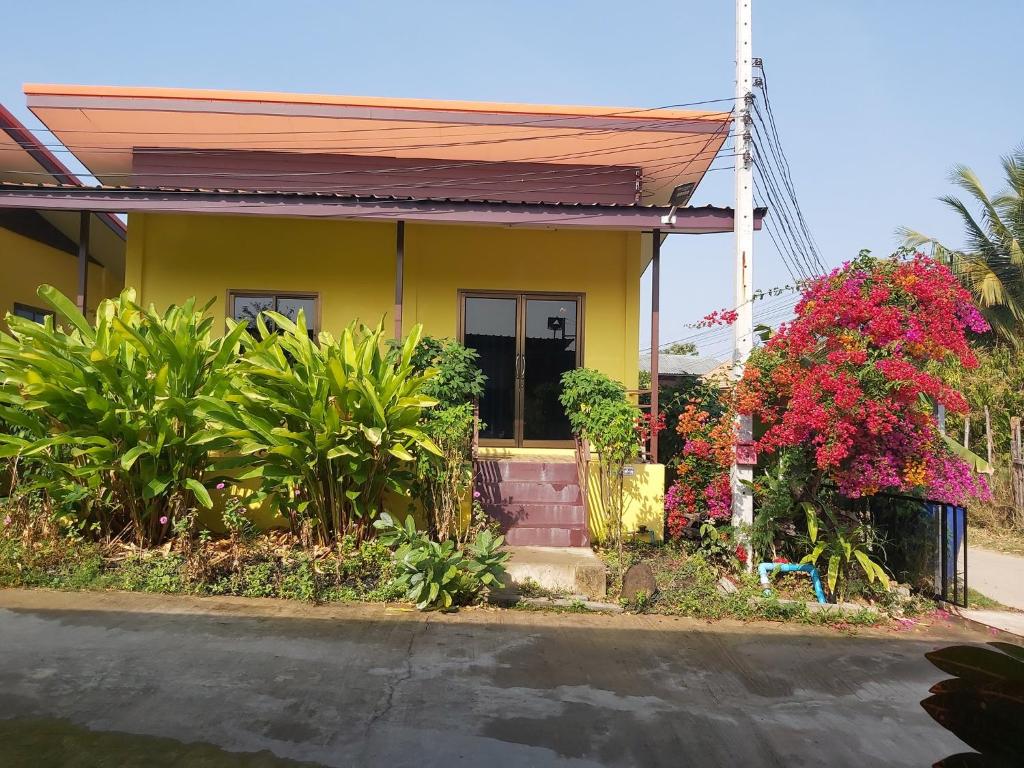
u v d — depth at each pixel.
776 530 7.35
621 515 7.55
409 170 10.22
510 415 10.19
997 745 1.36
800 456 6.88
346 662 4.80
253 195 8.38
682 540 8.37
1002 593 7.72
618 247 10.29
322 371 6.85
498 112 9.18
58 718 3.79
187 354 7.01
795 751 3.91
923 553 7.46
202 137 9.68
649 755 3.77
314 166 10.16
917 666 5.35
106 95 8.84
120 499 7.00
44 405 6.62
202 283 10.03
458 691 4.43
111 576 6.30
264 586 6.27
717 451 7.30
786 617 6.43
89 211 8.45
